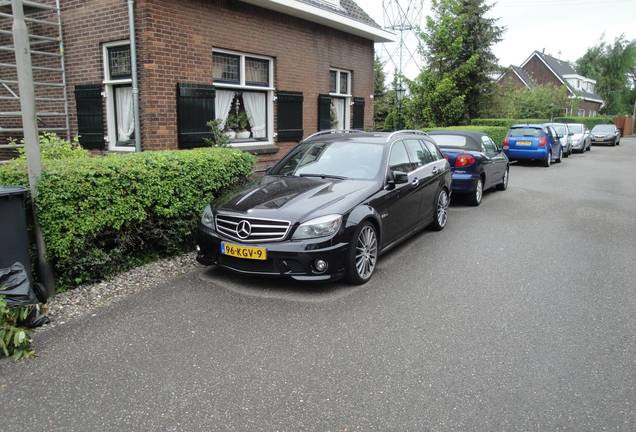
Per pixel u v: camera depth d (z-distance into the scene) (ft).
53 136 24.45
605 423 9.47
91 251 16.55
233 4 31.55
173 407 9.96
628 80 216.74
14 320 12.51
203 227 17.13
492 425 9.41
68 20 29.48
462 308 15.03
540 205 32.65
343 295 16.02
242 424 9.43
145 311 14.64
